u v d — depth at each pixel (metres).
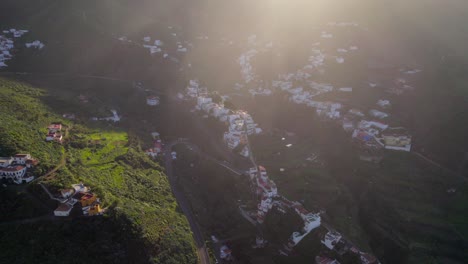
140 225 100.62
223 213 132.88
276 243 123.75
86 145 141.50
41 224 92.75
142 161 142.00
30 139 129.50
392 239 130.25
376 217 139.62
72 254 89.44
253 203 138.38
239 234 125.00
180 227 113.00
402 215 138.75
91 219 96.31
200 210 128.75
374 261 118.69
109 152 141.12
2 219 92.81
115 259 92.75
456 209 141.12
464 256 123.75
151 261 95.75
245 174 151.50
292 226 127.19
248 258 115.69
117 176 126.25
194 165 155.62
